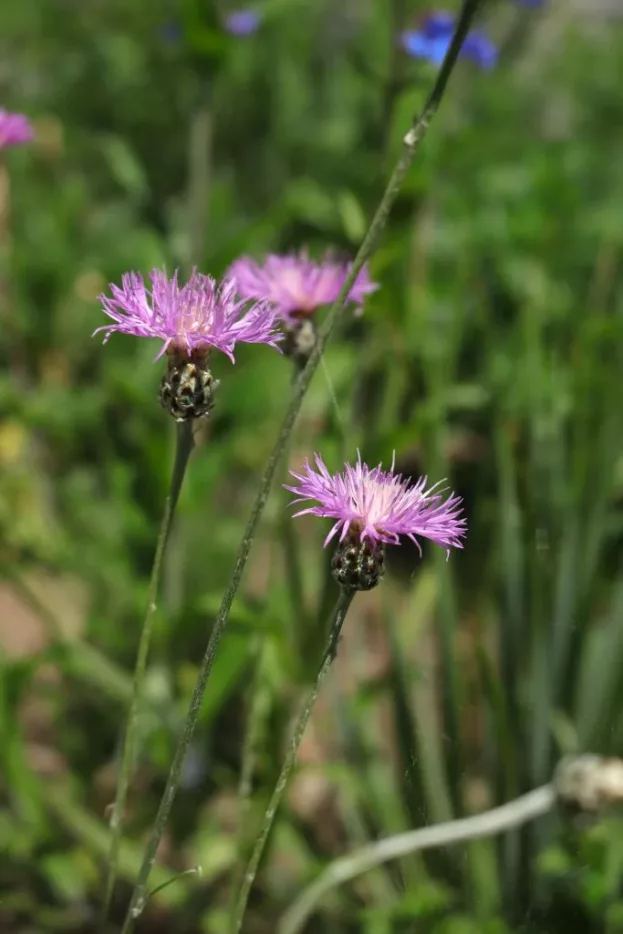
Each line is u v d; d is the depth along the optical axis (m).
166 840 1.05
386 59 1.09
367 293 0.87
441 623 0.98
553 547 1.05
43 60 2.45
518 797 0.99
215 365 1.37
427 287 1.42
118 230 1.87
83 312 1.69
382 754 1.11
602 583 1.18
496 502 1.18
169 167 2.17
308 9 2.17
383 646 1.27
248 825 0.97
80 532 1.27
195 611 0.98
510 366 1.24
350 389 1.03
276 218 1.15
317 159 2.00
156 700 1.02
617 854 0.95
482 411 1.35
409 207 1.03
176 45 1.38
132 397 1.11
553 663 1.01
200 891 1.01
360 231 1.02
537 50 2.34
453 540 0.76
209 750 1.08
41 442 1.37
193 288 0.77
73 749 1.14
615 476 1.08
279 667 0.95
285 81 2.12
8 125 0.87
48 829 0.99
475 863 0.99
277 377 1.31
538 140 2.22
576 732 1.01
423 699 1.07
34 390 1.44
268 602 0.95
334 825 1.12
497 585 1.07
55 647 0.99
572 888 0.97
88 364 1.67
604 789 0.90
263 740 0.94
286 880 1.02
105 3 2.44
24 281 1.54
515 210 1.72
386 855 0.92
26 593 1.03
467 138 1.32
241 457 1.35
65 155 2.12
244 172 2.15
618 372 1.11
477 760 1.18
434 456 1.02
